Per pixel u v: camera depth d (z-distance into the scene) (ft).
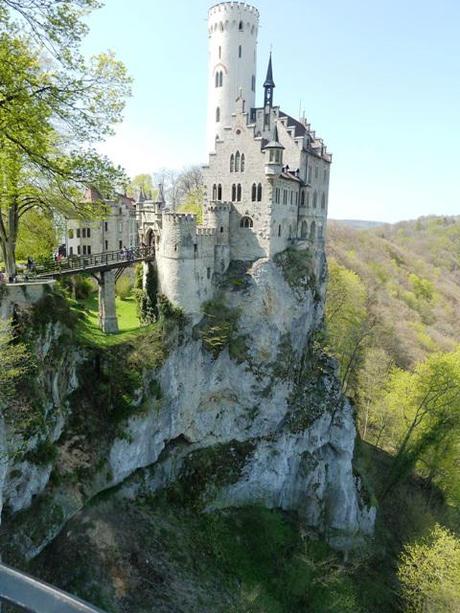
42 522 100.73
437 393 191.72
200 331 152.76
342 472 169.68
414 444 194.80
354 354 223.30
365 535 168.45
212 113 205.05
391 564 159.94
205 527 138.00
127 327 146.41
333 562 151.74
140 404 130.52
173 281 145.89
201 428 155.74
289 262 174.09
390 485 190.19
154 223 152.87
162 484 140.26
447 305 429.38
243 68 197.16
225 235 163.94
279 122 184.96
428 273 504.84
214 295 162.09
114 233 204.95
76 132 62.13
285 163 186.29
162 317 145.38
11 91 52.80
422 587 126.31
